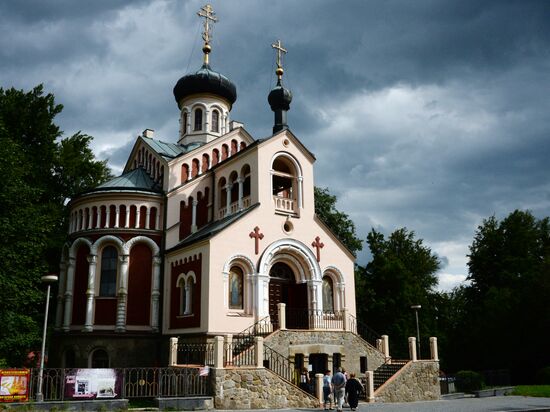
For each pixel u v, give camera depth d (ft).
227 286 91.04
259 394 68.80
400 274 171.73
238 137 130.93
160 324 103.45
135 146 136.05
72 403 57.21
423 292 180.55
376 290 173.78
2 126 95.66
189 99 141.18
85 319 102.17
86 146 140.26
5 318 82.64
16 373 56.70
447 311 210.18
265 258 96.32
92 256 105.50
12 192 88.33
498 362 142.72
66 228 126.62
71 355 103.91
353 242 164.14
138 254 107.14
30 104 123.85
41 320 110.63
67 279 107.96
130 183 115.96
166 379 64.90
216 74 140.77
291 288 102.22
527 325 136.56
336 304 105.29
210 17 147.23
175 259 102.58
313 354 88.12
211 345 81.61
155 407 61.62
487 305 151.02
